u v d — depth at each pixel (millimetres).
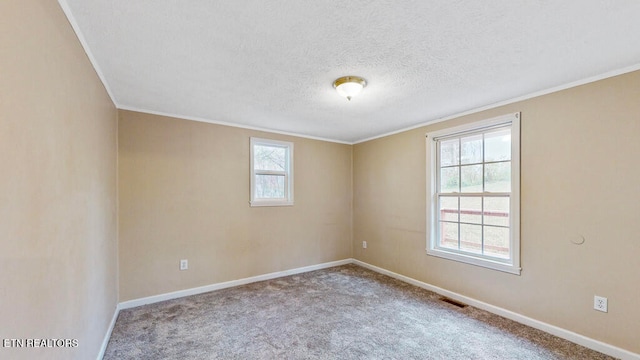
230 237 3771
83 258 1709
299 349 2256
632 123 2096
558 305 2451
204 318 2793
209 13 1485
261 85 2494
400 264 4070
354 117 3537
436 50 1886
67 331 1428
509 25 1600
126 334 2479
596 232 2254
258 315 2861
